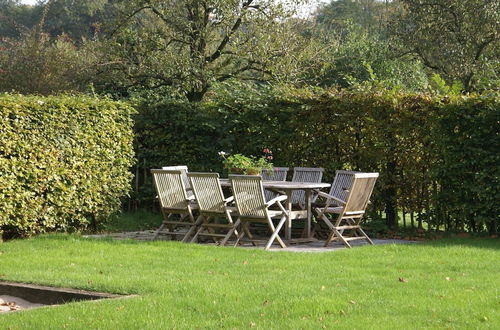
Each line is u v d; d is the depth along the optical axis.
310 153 13.14
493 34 21.34
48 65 22.64
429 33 22.47
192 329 5.26
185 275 7.50
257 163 11.97
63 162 11.71
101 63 19.94
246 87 14.98
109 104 12.80
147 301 6.15
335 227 10.71
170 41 19.53
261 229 12.28
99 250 9.41
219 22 18.91
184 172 12.37
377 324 5.34
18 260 8.63
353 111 12.55
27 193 11.03
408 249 9.33
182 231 12.82
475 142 11.33
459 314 5.65
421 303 6.04
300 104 13.23
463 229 11.78
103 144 12.67
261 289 6.62
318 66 21.09
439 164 11.77
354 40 28.38
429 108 11.79
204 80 19.12
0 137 10.59
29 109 11.12
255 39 18.95
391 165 12.31
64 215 11.88
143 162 14.55
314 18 22.55
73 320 5.54
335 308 5.85
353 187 10.46
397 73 24.41
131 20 20.33
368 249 9.43
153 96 18.66
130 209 14.74
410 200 12.12
